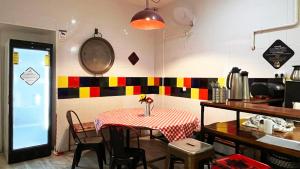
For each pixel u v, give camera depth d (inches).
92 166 109.7
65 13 128.3
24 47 110.8
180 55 149.5
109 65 146.3
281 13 95.5
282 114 53.1
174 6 152.7
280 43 96.3
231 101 77.9
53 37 129.0
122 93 155.0
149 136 163.3
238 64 113.2
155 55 171.9
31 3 117.1
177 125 90.9
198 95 136.6
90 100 140.5
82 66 136.4
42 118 120.2
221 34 121.6
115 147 89.4
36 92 117.5
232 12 115.8
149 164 112.3
